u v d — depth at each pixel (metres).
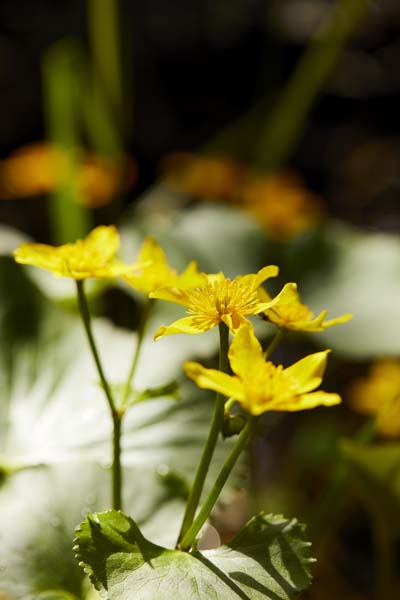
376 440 0.78
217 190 1.16
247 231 0.85
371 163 1.75
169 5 1.88
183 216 0.91
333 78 1.87
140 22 1.84
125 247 0.81
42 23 1.79
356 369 0.92
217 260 0.81
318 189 1.75
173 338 0.66
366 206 1.67
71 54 1.04
